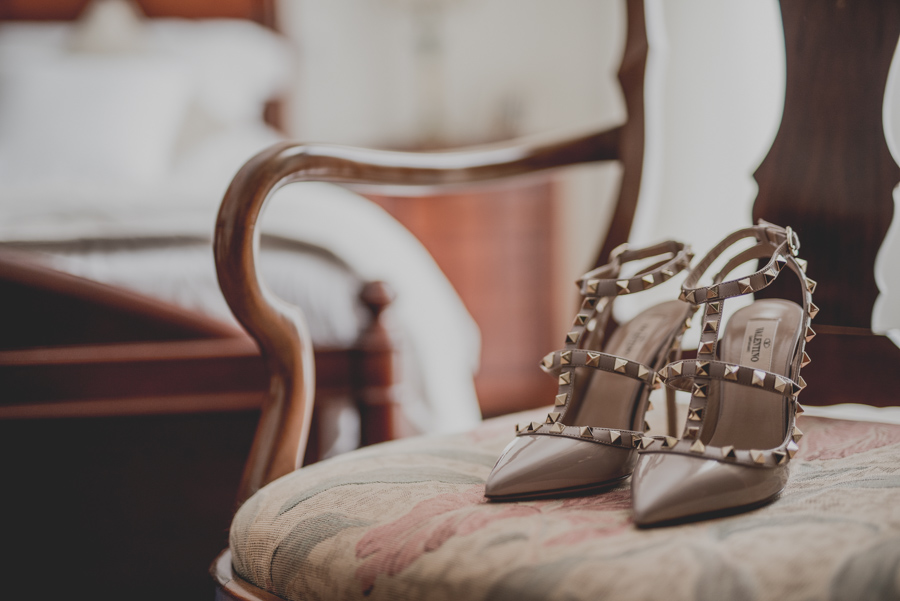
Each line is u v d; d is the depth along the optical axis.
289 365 1.08
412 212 3.85
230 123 3.47
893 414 1.25
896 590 0.83
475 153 1.22
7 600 1.44
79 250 1.63
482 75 4.31
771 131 1.28
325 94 4.27
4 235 1.66
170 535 1.48
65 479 1.45
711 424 1.02
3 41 3.50
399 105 4.30
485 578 0.88
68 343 1.50
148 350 1.46
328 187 2.36
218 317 1.55
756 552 0.86
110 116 3.09
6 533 1.43
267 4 3.93
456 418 1.88
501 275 3.93
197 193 2.09
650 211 1.28
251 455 1.08
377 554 0.92
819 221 1.16
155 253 1.65
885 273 1.14
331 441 1.56
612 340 1.10
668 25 1.33
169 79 3.33
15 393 1.41
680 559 0.86
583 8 4.29
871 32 1.14
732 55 1.30
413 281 1.93
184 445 1.48
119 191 2.21
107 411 1.43
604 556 0.87
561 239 3.99
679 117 1.33
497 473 0.96
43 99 3.08
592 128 1.30
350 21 4.26
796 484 0.97
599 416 1.07
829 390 1.16
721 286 0.98
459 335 2.06
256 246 1.06
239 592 0.97
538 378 3.99
